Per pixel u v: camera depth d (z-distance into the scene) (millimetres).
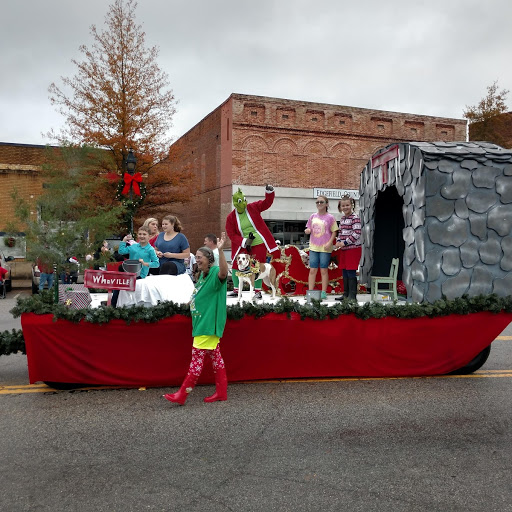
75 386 5582
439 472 3576
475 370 6219
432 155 5852
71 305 5867
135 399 5211
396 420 4621
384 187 7430
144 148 19297
